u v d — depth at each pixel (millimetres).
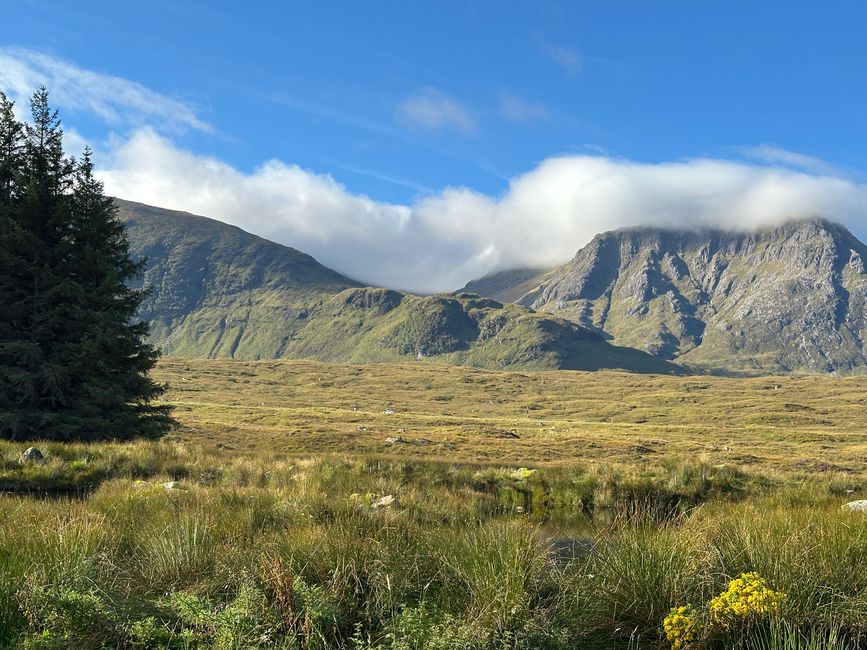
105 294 28984
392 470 21688
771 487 21125
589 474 22109
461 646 4789
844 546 6535
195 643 4930
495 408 152500
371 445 44656
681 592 5828
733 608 5180
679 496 19703
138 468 19078
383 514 9562
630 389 198125
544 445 47125
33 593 5074
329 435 49438
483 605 5566
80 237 28719
